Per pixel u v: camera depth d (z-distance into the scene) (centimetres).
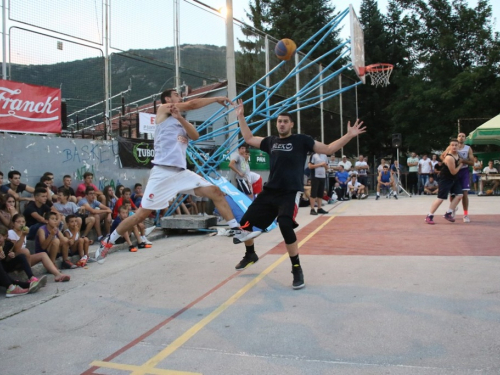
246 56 1406
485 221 841
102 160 936
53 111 834
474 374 266
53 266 543
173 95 482
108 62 1005
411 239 690
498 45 2383
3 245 495
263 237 762
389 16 2995
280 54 707
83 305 439
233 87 1016
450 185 819
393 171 1538
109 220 762
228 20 1008
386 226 835
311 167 1080
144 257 661
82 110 1095
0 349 339
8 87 762
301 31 2805
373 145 2941
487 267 500
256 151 1461
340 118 2097
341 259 572
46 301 459
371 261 554
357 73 762
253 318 375
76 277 555
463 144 821
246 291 452
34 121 803
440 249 607
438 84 2419
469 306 376
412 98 2386
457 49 2502
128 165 991
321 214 1090
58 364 308
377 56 2834
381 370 276
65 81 911
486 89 2266
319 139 1866
